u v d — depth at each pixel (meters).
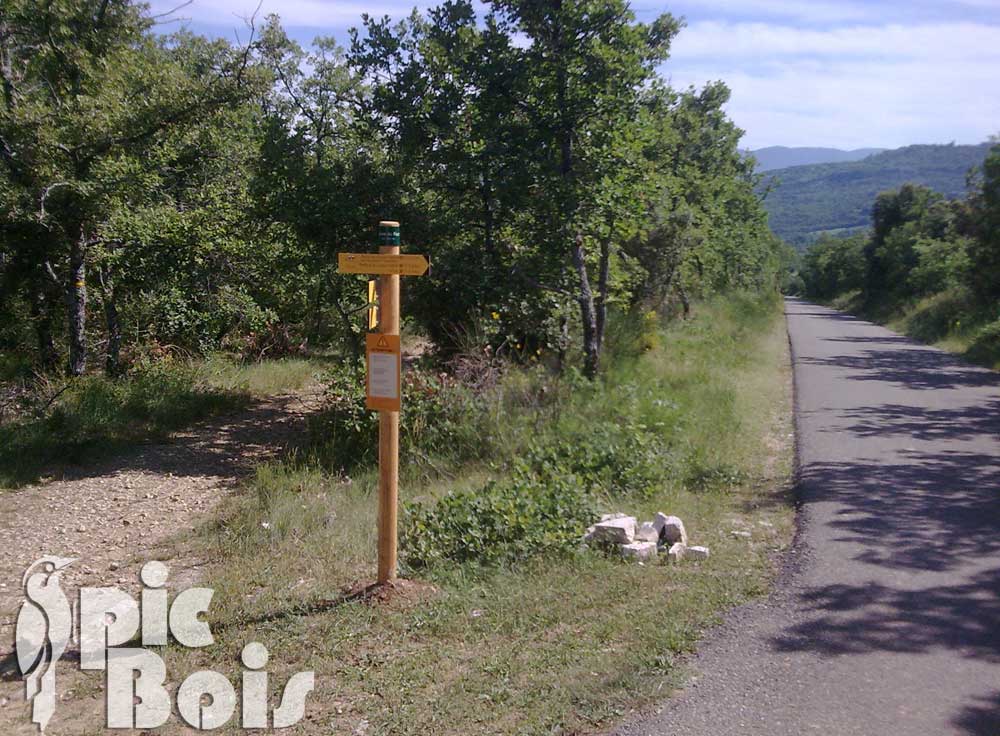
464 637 4.77
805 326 34.88
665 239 20.09
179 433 12.34
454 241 12.32
